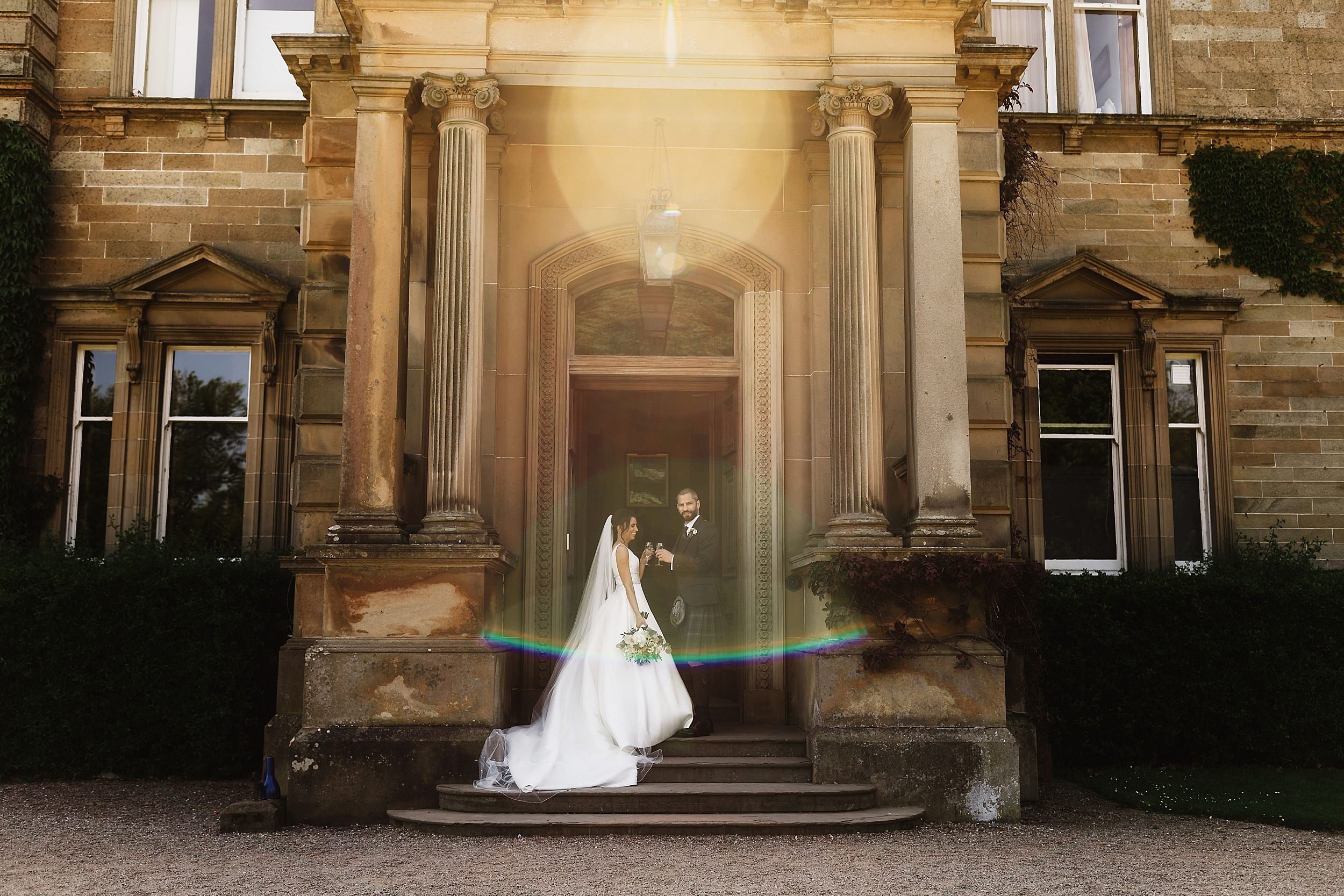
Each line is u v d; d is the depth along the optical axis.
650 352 10.48
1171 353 13.27
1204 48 13.69
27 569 10.72
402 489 8.91
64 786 10.10
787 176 10.41
